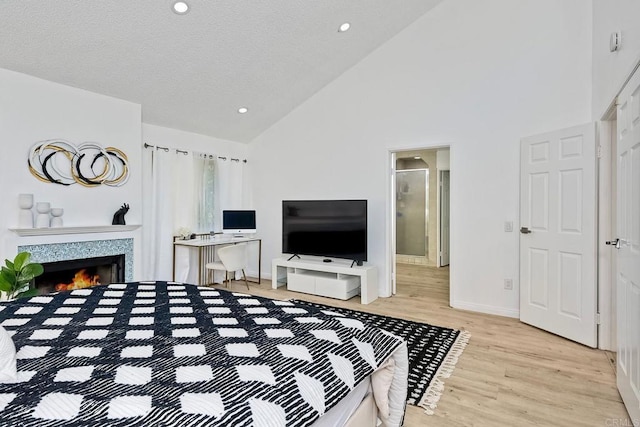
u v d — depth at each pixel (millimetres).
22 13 2596
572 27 3297
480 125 3820
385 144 4504
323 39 3967
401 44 4348
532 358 2637
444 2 4039
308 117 5168
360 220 4430
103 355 1131
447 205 6930
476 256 3852
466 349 2799
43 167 3260
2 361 984
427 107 4172
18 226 3082
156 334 1333
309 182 5188
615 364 2545
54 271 3367
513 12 3611
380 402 1421
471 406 1990
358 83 4699
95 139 3656
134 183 4023
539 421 1850
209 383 960
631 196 1872
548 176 3207
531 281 3367
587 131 2887
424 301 4273
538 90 3482
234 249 4746
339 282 4367
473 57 3855
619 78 2375
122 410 819
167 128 4750
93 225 3617
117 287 2152
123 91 3752
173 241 4770
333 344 1298
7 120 3037
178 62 3545
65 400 855
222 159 5500
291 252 4953
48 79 3270
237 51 3664
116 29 2943
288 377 1036
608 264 2801
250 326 1437
